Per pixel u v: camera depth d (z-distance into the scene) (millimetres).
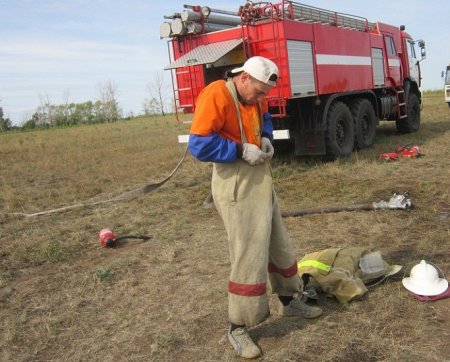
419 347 2885
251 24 8023
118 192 8422
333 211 5805
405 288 3592
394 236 4793
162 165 11125
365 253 3859
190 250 4973
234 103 2770
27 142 21953
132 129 26969
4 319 3746
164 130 24266
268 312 2920
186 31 8555
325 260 3715
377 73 11430
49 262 4980
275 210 3045
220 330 3297
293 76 7996
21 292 4270
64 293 4160
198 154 2725
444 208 5621
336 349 2914
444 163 8273
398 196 5723
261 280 2844
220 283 4051
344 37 9797
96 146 17297
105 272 4438
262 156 2781
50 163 13117
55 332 3488
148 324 3471
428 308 3316
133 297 3953
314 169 8625
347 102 10391
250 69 2707
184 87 9133
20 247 5500
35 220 6875
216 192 2887
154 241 5387
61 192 8789
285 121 9031
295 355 2887
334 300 3531
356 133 10289
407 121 13172
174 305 3719
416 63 14258
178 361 2988
